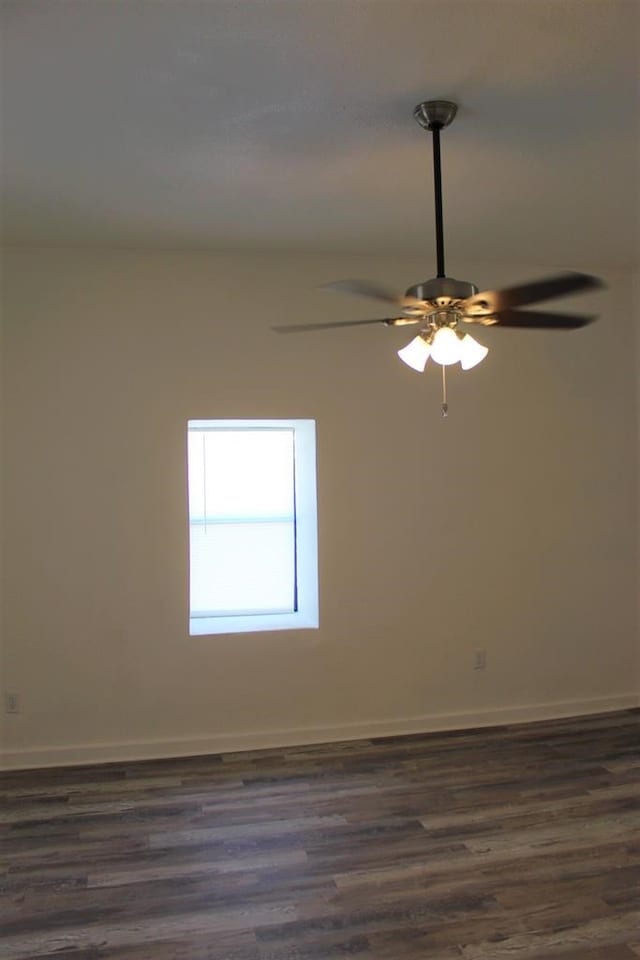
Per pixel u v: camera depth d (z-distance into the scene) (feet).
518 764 12.99
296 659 14.16
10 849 10.15
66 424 13.34
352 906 8.73
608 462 15.90
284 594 15.81
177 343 13.70
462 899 8.86
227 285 13.89
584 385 15.74
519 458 15.33
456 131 9.00
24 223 12.05
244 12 6.55
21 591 13.19
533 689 15.39
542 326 9.00
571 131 9.05
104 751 13.37
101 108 8.25
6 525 13.15
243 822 10.89
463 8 6.56
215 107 8.28
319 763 13.15
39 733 13.20
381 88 7.92
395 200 11.33
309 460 14.67
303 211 11.73
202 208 11.50
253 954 7.88
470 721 14.98
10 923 8.48
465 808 11.28
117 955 7.90
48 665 13.25
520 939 8.09
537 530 15.43
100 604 13.42
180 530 13.65
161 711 13.60
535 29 6.91
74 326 13.37
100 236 12.78
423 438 14.78
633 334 15.88
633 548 15.93
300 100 8.16
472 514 15.05
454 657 14.93
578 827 10.64
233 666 13.88
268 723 14.02
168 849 10.12
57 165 9.80
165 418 13.64
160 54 7.19
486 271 15.06
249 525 15.66
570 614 15.64
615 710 15.88
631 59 7.45
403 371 14.66
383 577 14.57
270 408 14.05
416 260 14.62
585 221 12.51
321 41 7.03
